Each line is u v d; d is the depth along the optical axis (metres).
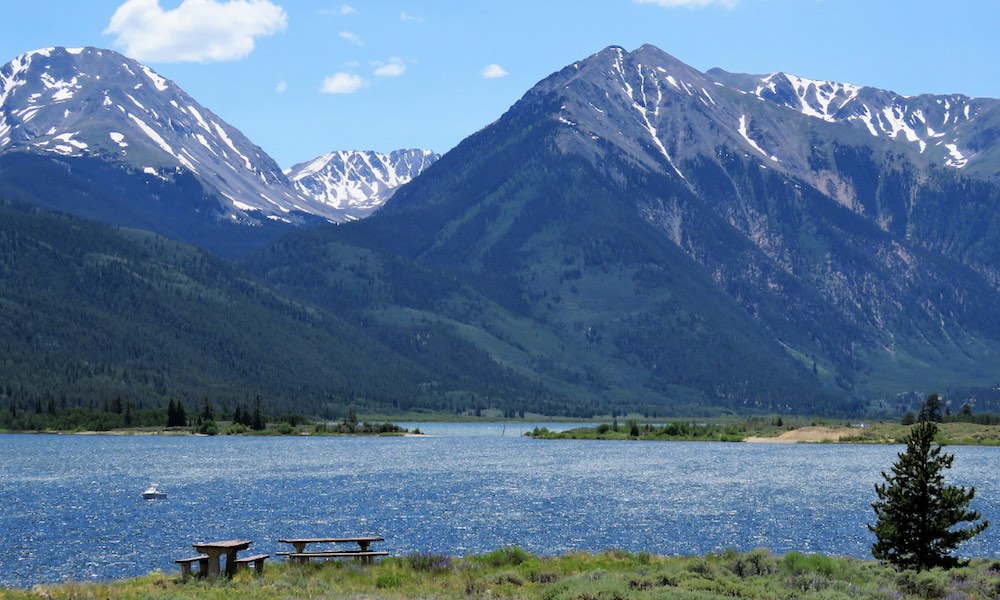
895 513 62.50
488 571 61.56
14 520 107.00
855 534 99.19
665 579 54.31
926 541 61.69
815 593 51.22
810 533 99.69
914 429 62.75
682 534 98.50
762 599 50.25
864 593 52.38
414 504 124.00
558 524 105.00
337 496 134.12
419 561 63.47
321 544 89.69
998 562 60.84
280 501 127.62
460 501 127.94
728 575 56.94
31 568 77.75
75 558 82.38
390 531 99.38
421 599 52.06
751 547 90.75
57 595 52.78
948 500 61.62
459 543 92.00
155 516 111.06
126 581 58.88
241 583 56.72
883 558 62.81
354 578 58.88
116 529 99.69
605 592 49.53
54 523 104.50
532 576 59.19
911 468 62.50
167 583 56.97
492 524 104.88
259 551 84.75
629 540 94.44
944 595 53.78
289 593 53.50
